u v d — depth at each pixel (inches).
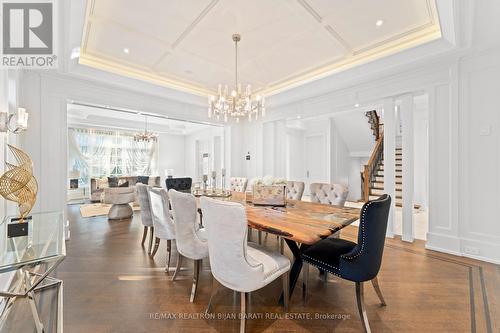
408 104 143.3
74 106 244.7
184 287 89.5
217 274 67.2
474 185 116.1
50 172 145.3
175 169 421.4
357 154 309.9
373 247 64.9
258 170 243.6
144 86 177.5
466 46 110.0
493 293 84.0
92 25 111.7
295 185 136.4
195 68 161.8
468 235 117.6
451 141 122.3
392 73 142.6
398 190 251.3
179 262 94.4
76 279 94.9
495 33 100.0
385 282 92.4
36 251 62.4
